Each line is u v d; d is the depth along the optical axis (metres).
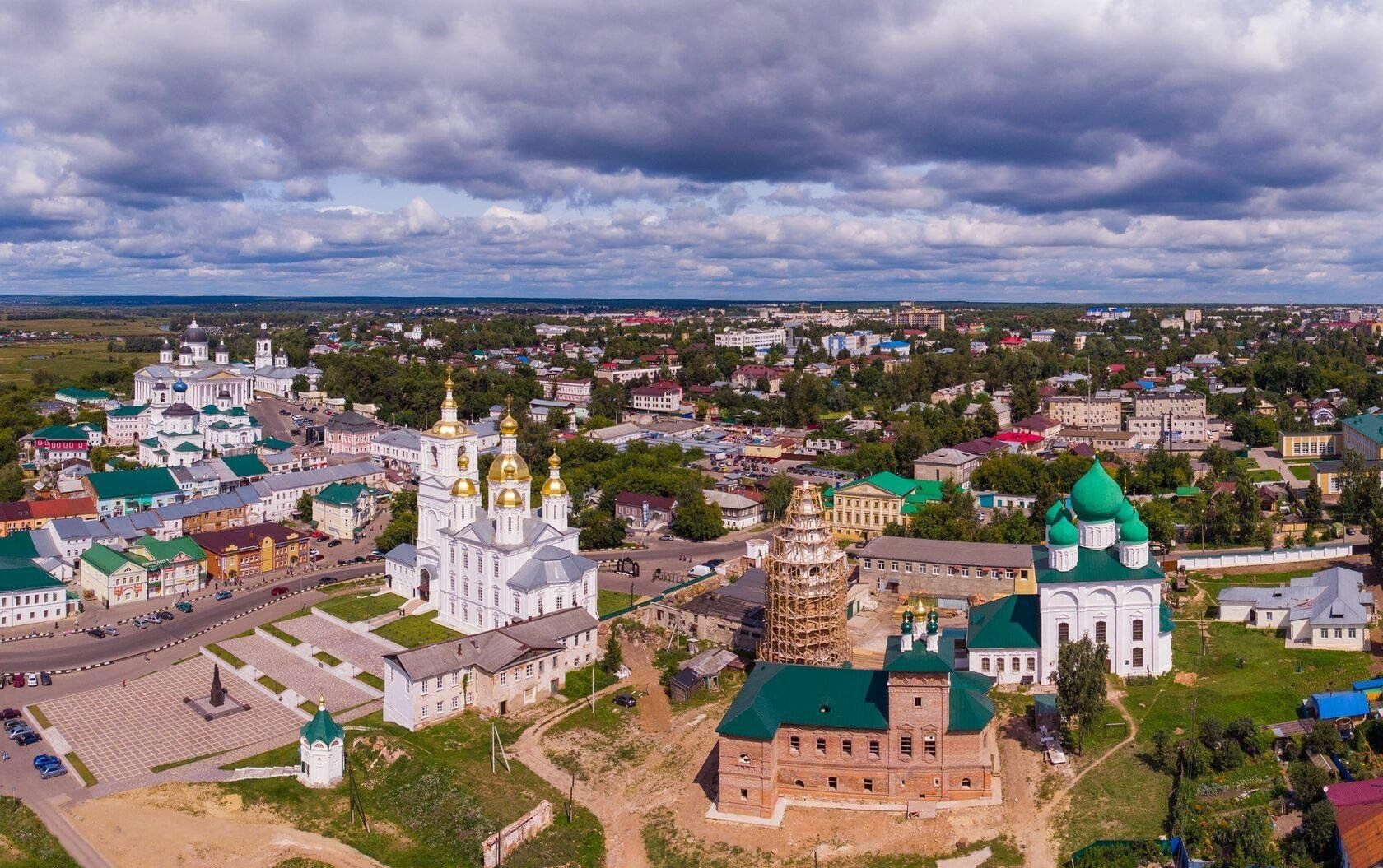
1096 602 163.00
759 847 126.12
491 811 135.88
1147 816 126.12
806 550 168.88
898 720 133.00
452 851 130.25
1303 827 117.12
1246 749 138.00
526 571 188.88
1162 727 146.38
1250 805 126.50
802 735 136.38
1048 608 164.12
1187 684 160.62
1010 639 166.12
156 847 129.62
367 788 144.62
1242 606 187.12
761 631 188.38
